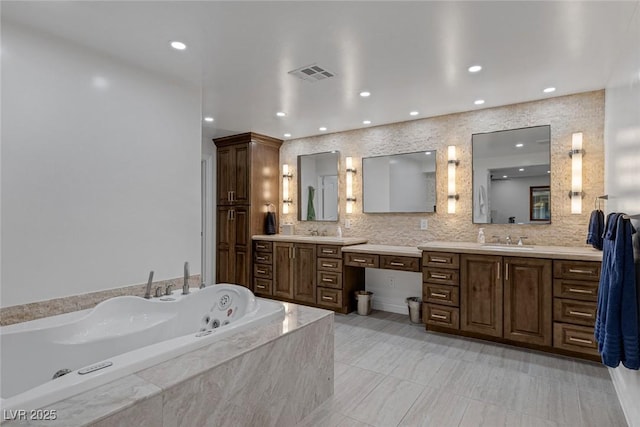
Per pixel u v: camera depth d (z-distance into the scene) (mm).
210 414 1538
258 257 4992
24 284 2184
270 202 5359
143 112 2838
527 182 3615
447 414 2135
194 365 1556
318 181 5148
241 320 2051
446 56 2602
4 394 1827
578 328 2822
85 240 2475
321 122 4453
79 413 1198
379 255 3908
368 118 4258
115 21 2154
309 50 2537
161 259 2959
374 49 2508
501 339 3207
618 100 2537
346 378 2596
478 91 3318
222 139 5316
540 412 2150
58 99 2344
